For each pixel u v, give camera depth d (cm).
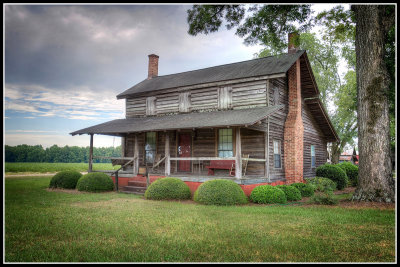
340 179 1802
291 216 870
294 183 1467
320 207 1054
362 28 1198
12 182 1997
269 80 1510
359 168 1192
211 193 1116
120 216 864
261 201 1156
